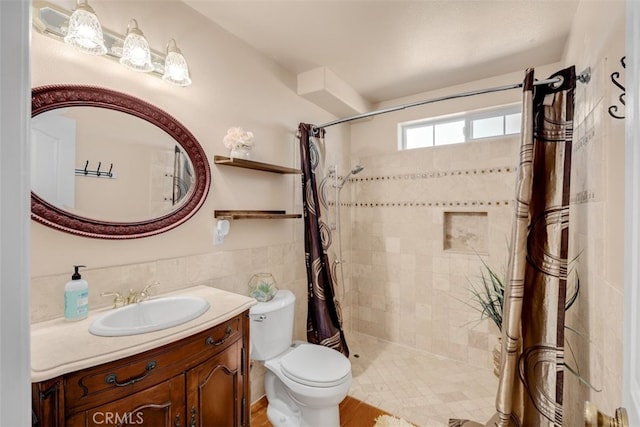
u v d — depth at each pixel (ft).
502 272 7.45
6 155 1.11
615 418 1.78
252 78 6.33
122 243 4.21
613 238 3.16
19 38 1.17
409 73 7.59
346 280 9.65
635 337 1.65
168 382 3.27
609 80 3.38
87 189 3.87
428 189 8.51
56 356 2.71
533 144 4.41
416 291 8.73
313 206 7.11
